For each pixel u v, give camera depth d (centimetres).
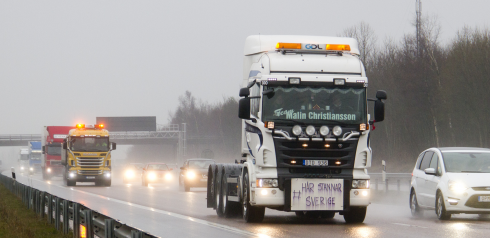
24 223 2906
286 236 2445
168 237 2434
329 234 2512
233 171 3347
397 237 2391
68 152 8450
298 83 2859
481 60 11044
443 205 3206
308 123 2836
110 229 1659
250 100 2997
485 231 2606
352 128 2859
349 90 2895
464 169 3319
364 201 2862
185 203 4703
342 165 2845
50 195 2856
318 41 3111
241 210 3325
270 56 2959
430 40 13088
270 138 2819
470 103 11188
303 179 2822
